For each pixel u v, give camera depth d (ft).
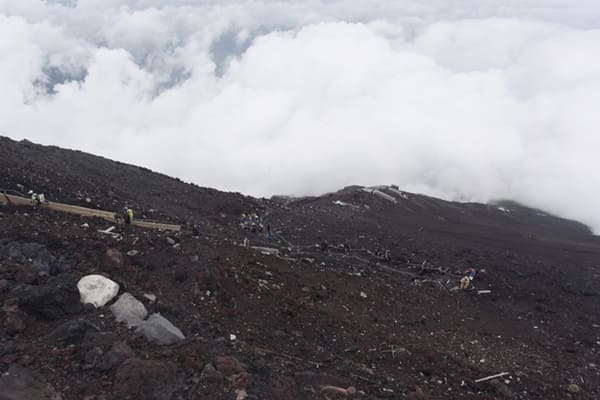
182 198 110.93
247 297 48.29
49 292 34.76
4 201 61.16
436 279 83.30
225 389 29.14
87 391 27.53
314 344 43.83
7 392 26.11
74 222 58.29
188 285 45.55
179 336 35.01
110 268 44.57
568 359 56.34
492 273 89.86
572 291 84.53
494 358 51.96
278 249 83.71
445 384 41.86
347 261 85.35
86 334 32.17
